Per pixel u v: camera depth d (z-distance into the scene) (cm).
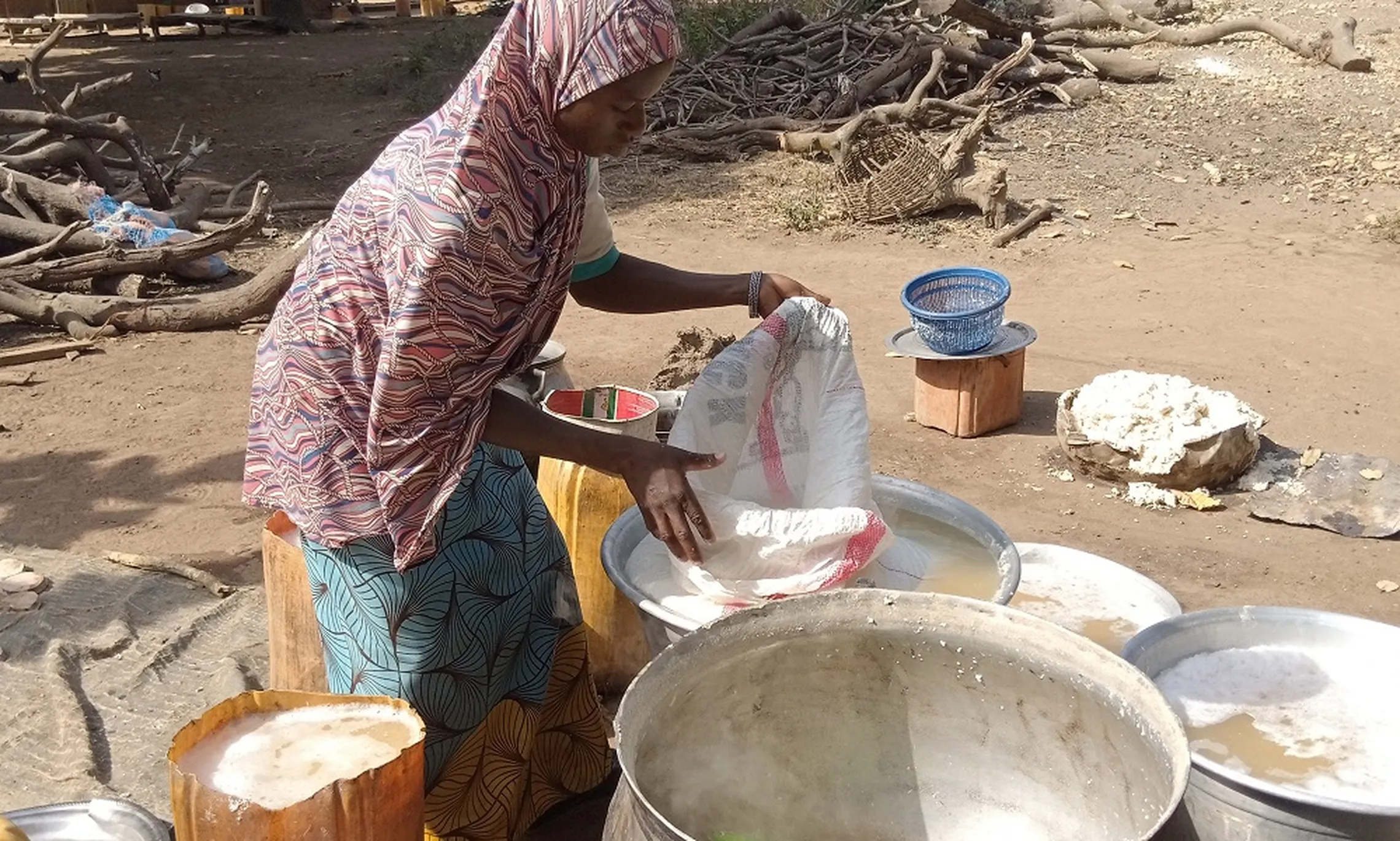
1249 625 254
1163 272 766
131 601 377
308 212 969
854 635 210
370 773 208
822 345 247
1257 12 1636
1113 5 1517
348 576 238
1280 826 197
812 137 1082
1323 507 442
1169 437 457
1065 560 333
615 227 910
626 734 178
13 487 484
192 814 207
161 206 894
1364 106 1172
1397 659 244
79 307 687
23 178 791
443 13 2334
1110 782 197
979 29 1378
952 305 530
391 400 208
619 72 190
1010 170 1011
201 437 534
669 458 217
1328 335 643
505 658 255
